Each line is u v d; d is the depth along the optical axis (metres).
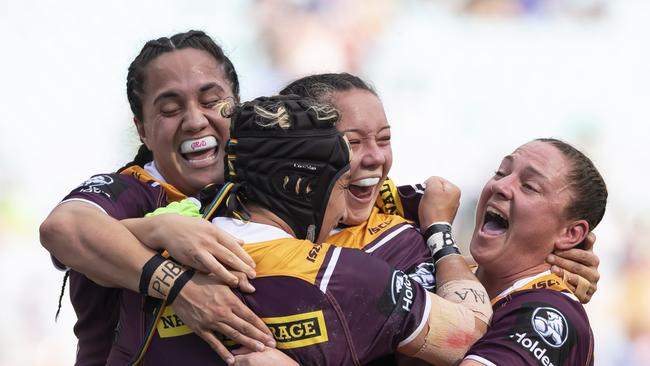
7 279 30.08
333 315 7.86
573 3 41.31
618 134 39.44
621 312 31.02
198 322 7.82
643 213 34.75
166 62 10.56
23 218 33.34
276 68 38.16
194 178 10.73
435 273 9.74
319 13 38.88
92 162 35.50
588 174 9.73
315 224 8.25
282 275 7.88
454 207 10.45
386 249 10.00
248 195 8.23
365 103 10.20
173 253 8.03
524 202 9.58
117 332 9.01
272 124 8.02
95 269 8.48
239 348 7.92
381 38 39.59
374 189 10.51
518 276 9.76
